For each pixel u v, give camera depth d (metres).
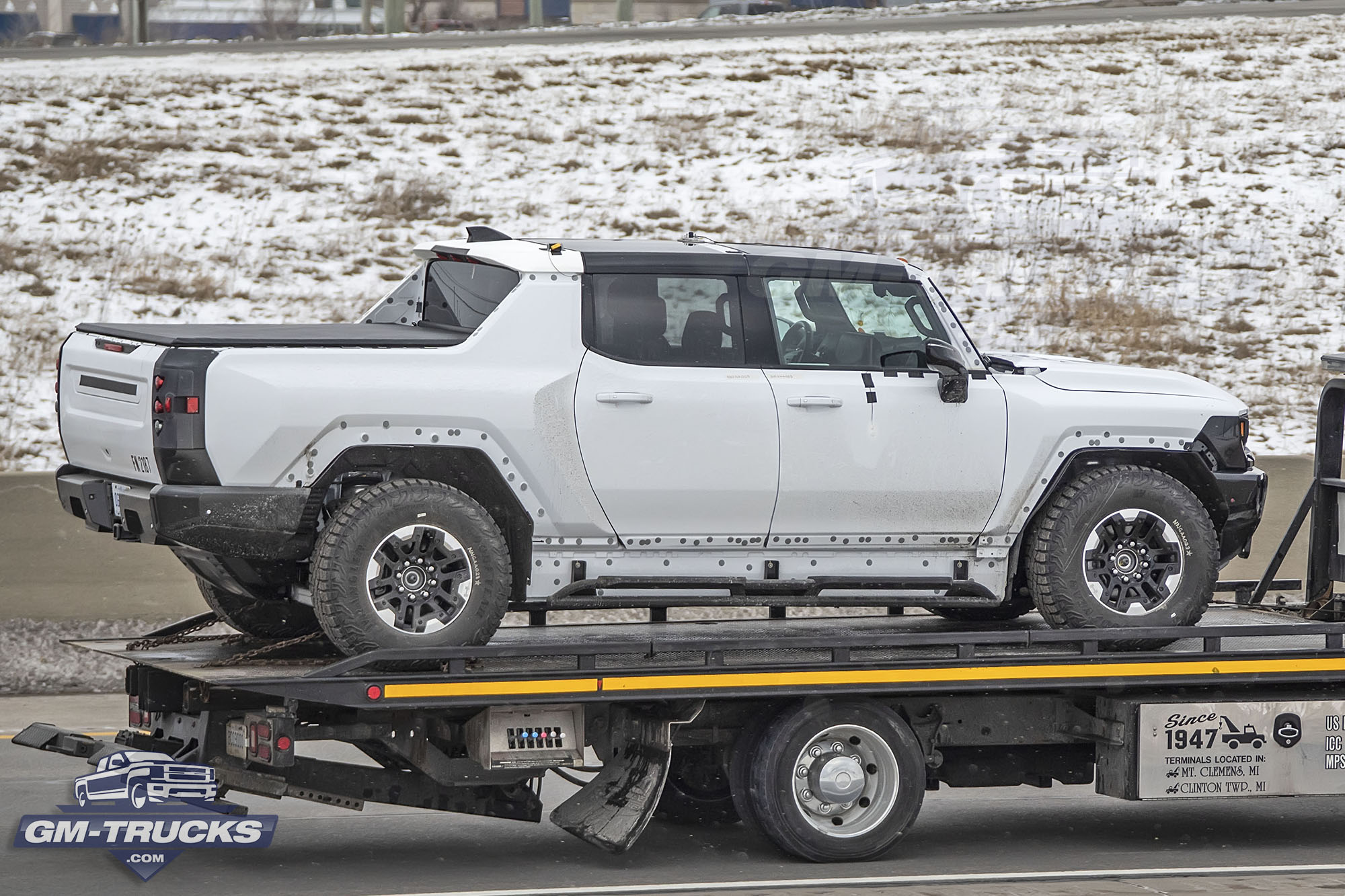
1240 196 69.38
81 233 62.03
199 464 17.58
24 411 47.09
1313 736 20.12
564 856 19.70
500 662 18.94
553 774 25.83
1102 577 20.70
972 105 80.50
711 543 19.70
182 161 69.94
